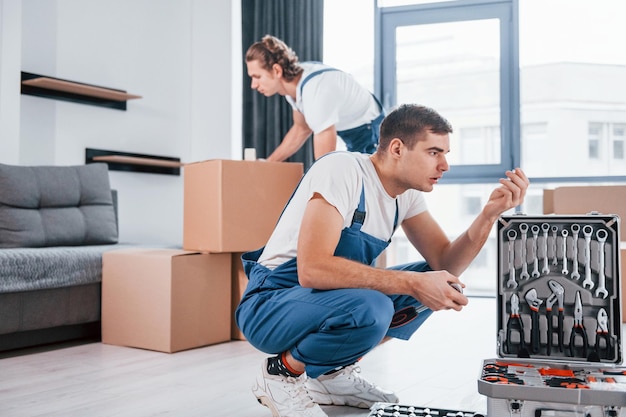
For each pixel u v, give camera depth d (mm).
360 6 5117
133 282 2912
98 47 4270
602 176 4832
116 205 3992
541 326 1614
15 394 2096
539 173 5012
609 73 4871
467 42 4961
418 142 1625
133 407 1934
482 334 3232
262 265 1769
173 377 2330
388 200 1722
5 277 2678
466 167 4969
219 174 2857
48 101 3973
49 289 2873
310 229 1584
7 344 2754
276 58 3215
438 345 2939
